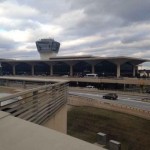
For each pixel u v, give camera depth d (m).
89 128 36.31
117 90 69.81
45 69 120.94
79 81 85.25
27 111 8.01
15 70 128.12
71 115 43.16
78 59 96.75
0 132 4.15
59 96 12.92
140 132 32.62
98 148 3.25
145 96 57.91
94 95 61.94
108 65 99.19
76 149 3.24
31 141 3.67
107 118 39.38
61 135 3.84
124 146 29.36
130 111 40.31
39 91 9.38
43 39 146.38
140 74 109.69
